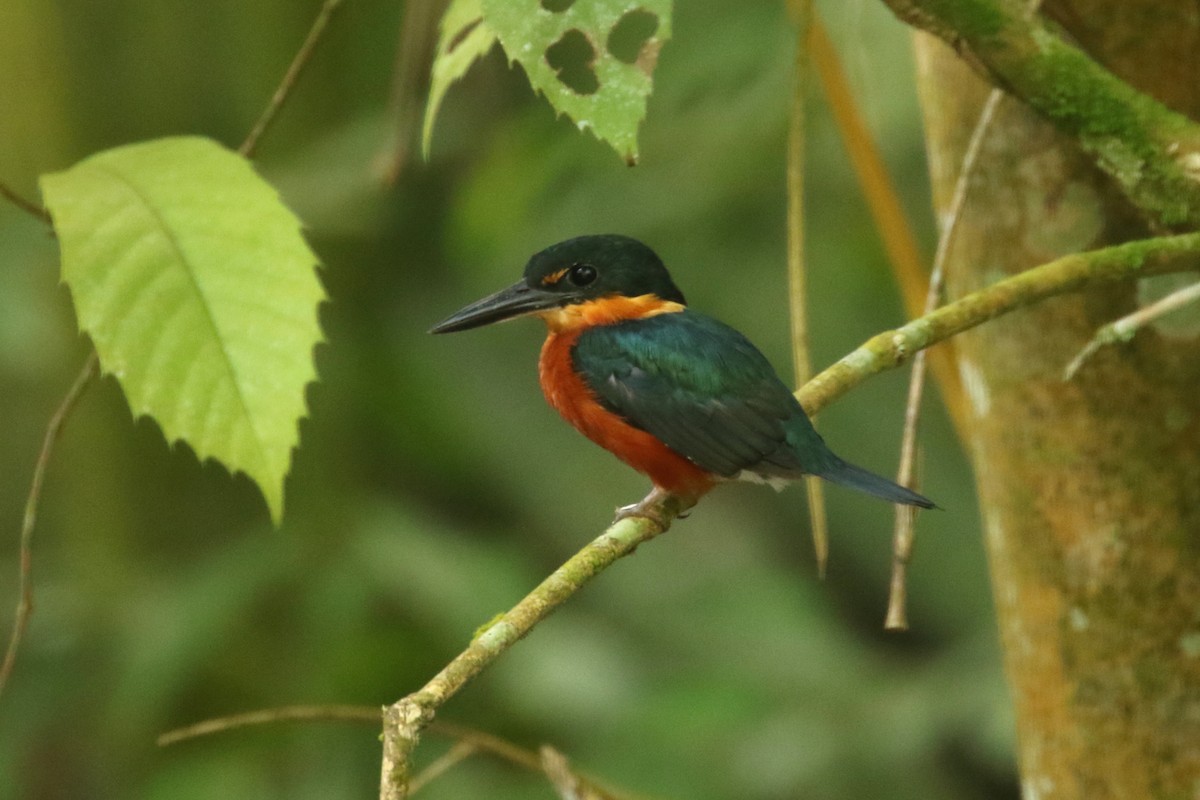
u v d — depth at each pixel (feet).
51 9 38.96
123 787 37.93
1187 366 19.80
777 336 40.78
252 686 37.68
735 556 43.39
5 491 41.60
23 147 39.14
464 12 20.49
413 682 36.99
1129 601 20.12
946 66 21.43
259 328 19.38
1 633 39.40
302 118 41.32
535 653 37.37
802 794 35.09
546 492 42.29
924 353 20.56
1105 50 19.92
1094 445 20.18
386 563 37.70
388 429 41.65
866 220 40.16
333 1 22.49
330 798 35.47
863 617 43.96
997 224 20.95
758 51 36.63
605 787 21.88
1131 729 20.17
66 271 19.30
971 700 35.76
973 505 42.83
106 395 39.93
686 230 40.60
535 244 40.01
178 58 40.24
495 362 42.88
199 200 19.88
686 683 37.45
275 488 19.11
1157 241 17.24
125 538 40.09
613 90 15.56
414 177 42.37
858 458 43.14
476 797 35.24
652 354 25.82
